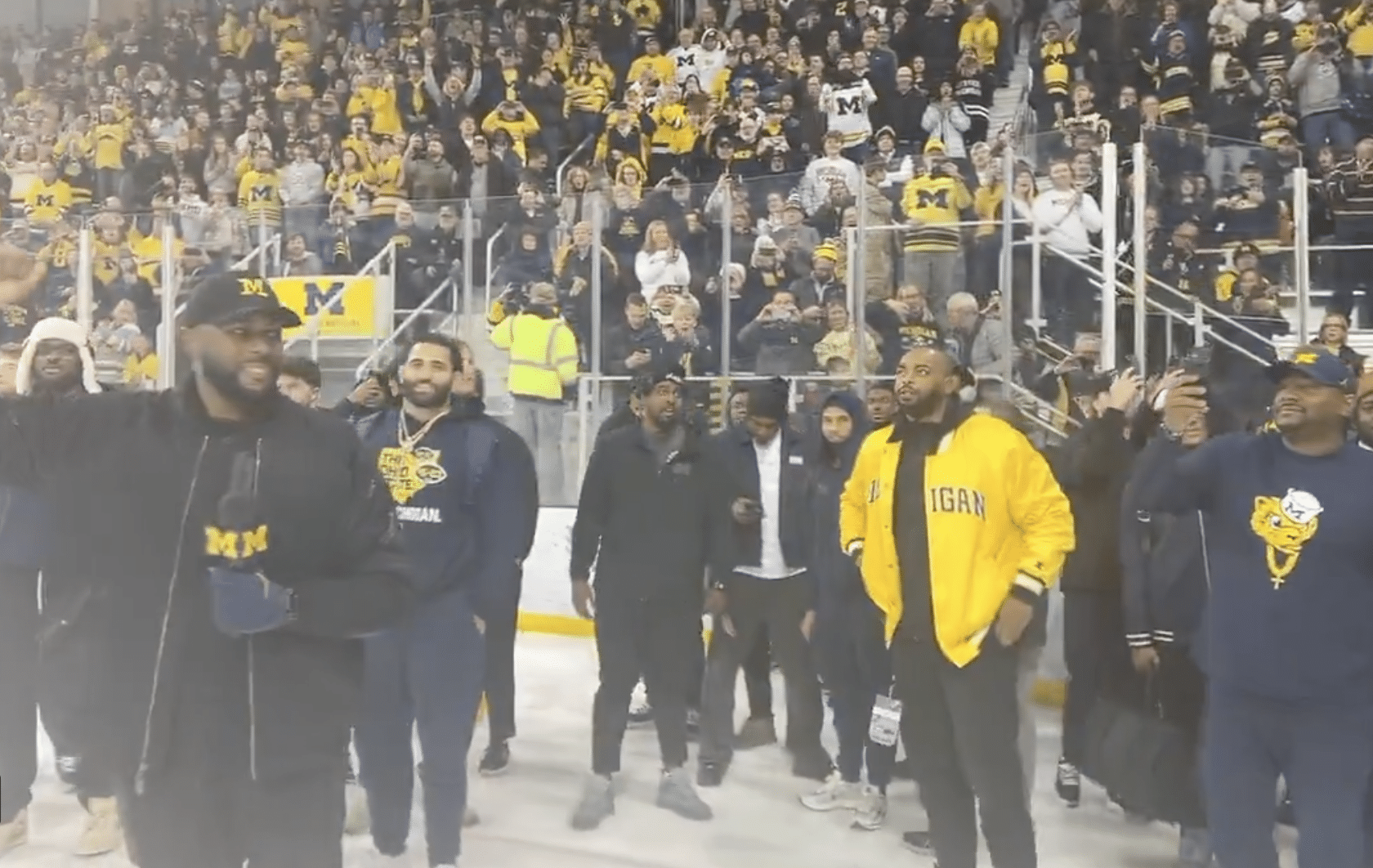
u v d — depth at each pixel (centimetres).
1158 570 343
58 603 222
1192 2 908
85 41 985
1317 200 622
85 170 952
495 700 403
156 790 206
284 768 205
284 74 1068
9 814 283
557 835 351
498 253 634
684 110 1002
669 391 387
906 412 305
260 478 201
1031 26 1051
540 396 618
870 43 983
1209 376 341
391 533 216
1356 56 809
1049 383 477
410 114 1055
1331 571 259
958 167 533
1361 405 331
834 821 365
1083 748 371
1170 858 336
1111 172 508
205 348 202
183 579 204
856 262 532
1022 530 298
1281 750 266
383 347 630
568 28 1148
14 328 325
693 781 402
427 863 314
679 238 592
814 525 399
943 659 300
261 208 665
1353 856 258
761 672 427
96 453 208
